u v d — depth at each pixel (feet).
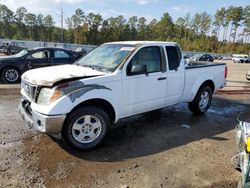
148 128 19.17
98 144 15.55
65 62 39.22
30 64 37.04
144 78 17.16
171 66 19.10
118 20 325.42
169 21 358.02
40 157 14.25
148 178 12.60
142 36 350.23
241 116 12.16
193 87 21.25
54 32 311.88
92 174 12.80
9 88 32.32
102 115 15.28
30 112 15.14
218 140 17.43
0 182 11.91
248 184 9.27
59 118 13.65
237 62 161.07
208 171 13.38
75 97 13.97
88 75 15.05
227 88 38.73
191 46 319.06
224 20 344.69
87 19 294.66
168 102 19.48
